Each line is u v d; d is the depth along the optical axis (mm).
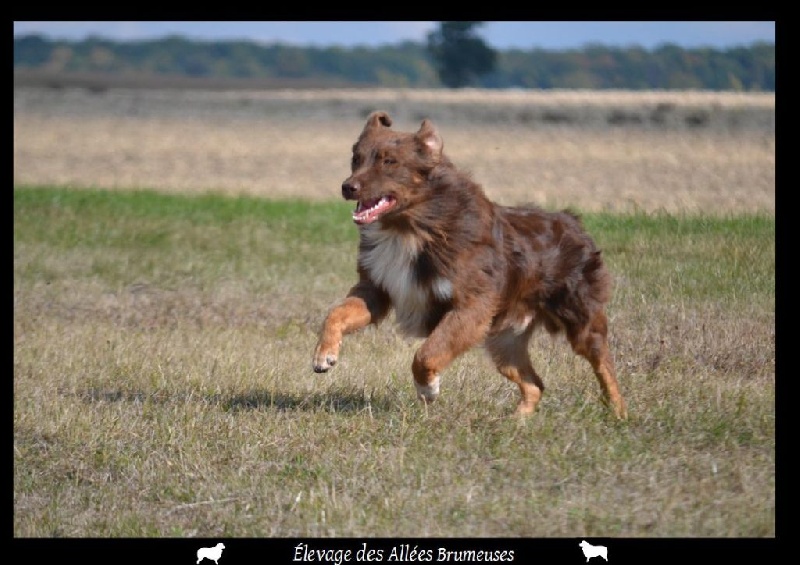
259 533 8727
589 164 42812
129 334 16422
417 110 76125
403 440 10531
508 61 163125
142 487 9984
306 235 24422
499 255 11070
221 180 40219
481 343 11781
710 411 10922
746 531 8164
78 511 9570
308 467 10062
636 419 10984
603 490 9023
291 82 172375
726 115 65250
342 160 48219
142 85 135125
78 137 58750
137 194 31844
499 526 8484
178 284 20234
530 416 11258
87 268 21844
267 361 14047
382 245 11078
